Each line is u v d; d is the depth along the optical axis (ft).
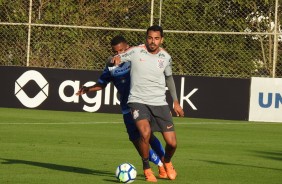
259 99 152.25
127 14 162.09
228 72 157.48
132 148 100.68
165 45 159.43
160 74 72.18
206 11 157.89
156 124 72.64
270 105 151.74
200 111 153.99
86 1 163.43
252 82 152.25
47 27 163.84
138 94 71.87
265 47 155.33
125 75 75.87
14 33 164.76
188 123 142.72
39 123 132.87
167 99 154.40
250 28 156.87
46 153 92.99
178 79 154.61
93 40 163.02
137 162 87.35
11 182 70.64
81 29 163.12
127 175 70.79
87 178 74.02
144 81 71.72
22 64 164.66
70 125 131.03
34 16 165.27
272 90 151.64
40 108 161.17
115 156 92.02
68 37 163.53
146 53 72.23
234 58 157.07
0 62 166.30
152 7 159.43
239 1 156.87
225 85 153.07
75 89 159.22
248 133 126.41
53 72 160.35
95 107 158.71
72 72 159.43
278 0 152.66
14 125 128.06
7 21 166.09
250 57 156.25
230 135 122.11
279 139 118.21
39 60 164.66
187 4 158.51
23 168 80.07
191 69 159.02
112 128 127.85
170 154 73.41
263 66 155.63
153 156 75.15
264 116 151.94
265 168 84.94
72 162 85.71
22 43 164.66
